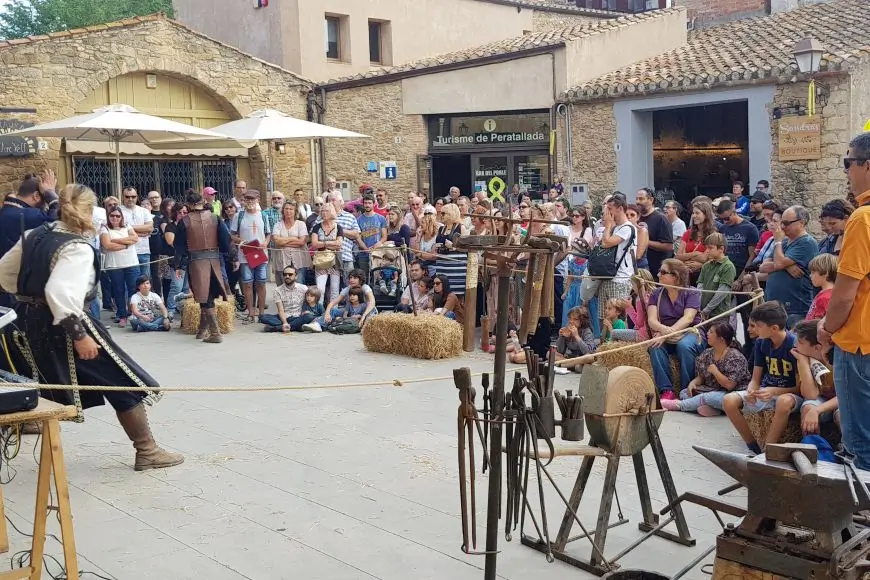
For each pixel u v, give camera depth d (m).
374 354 10.29
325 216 12.65
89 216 5.64
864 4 20.34
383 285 12.38
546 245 3.94
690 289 7.92
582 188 18.64
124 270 12.77
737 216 10.41
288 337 11.62
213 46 18.94
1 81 16.19
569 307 9.87
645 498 4.97
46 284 5.41
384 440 6.83
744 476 3.59
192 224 11.13
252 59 19.53
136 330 12.31
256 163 19.83
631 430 4.65
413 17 23.45
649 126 18.42
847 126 15.27
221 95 19.12
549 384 4.22
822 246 8.01
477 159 20.30
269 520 5.26
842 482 3.30
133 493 5.75
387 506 5.46
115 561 4.72
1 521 4.14
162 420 7.52
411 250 11.45
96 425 7.46
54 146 16.78
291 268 12.12
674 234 12.05
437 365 9.59
